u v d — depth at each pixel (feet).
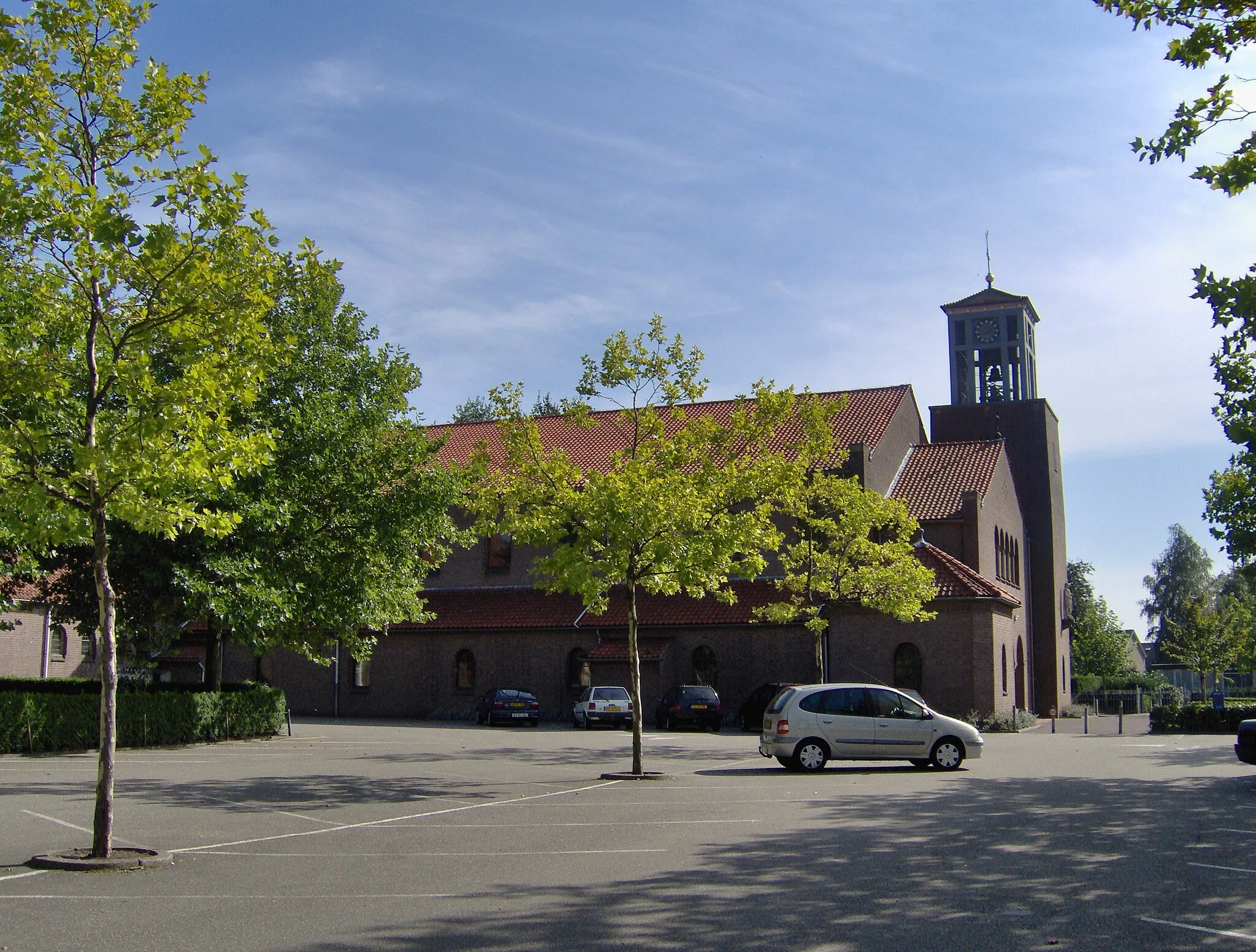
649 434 73.26
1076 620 260.21
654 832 42.55
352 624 97.66
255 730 100.73
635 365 71.77
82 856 35.32
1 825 44.34
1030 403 168.04
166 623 89.15
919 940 25.89
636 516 66.85
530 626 135.44
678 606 131.54
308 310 96.89
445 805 51.34
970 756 70.44
